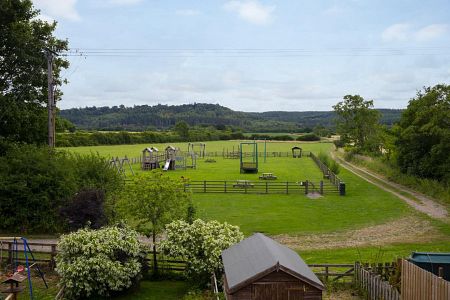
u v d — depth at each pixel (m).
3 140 35.41
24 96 38.16
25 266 21.72
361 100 88.75
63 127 43.28
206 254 18.88
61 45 40.19
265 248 15.11
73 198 23.12
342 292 18.28
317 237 28.22
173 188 22.45
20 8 37.31
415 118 49.47
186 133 162.25
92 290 18.62
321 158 78.06
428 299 13.37
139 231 22.25
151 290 19.75
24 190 28.75
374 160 72.81
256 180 57.31
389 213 35.72
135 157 90.69
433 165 47.16
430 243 26.25
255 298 13.46
